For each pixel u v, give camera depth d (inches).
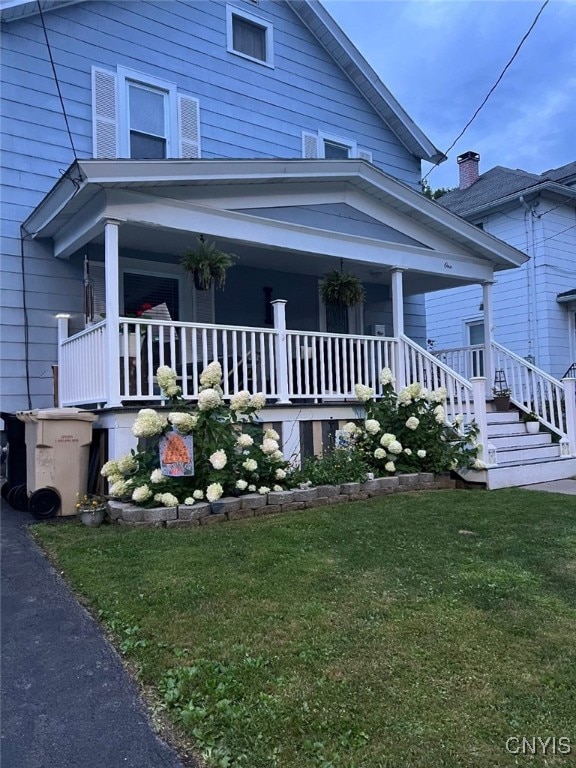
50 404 298.2
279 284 384.8
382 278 405.1
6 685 89.8
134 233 278.8
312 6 406.3
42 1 298.0
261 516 197.5
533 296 529.7
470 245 362.6
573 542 161.8
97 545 158.4
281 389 268.4
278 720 76.7
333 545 157.6
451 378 295.0
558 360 523.5
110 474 199.8
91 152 317.1
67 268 304.8
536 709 79.0
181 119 350.9
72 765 71.1
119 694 86.7
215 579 128.8
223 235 264.1
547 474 288.0
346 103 440.5
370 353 329.4
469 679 86.7
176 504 185.8
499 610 113.0
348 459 237.9
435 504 215.2
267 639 99.7
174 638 100.8
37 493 201.5
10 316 290.4
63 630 109.0
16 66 296.5
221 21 374.6
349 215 314.8
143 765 70.8
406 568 137.9
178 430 194.5
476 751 70.3
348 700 81.0
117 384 222.2
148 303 318.7
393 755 69.6
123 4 333.4
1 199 290.0
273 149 395.9
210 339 339.6
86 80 317.7
